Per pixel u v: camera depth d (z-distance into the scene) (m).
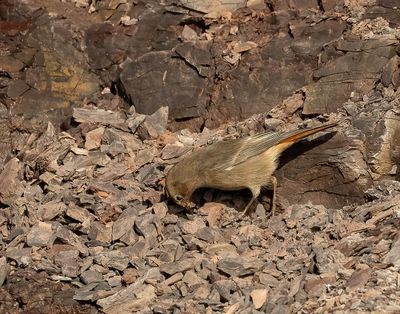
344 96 10.84
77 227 10.15
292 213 10.06
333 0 11.88
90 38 12.59
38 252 9.90
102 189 10.62
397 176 10.16
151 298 8.95
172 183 10.16
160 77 12.00
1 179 10.91
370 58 10.91
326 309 8.04
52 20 12.80
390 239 8.98
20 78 12.51
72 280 9.47
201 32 12.35
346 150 10.13
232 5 12.45
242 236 9.77
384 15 11.48
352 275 8.46
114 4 12.95
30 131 12.02
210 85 11.79
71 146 11.34
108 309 8.88
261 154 10.17
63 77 12.47
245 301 8.55
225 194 10.65
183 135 11.62
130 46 12.41
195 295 8.82
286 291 8.59
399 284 8.23
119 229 9.97
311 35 11.47
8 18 12.99
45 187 10.89
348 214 9.80
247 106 11.41
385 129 10.14
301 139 10.36
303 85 11.27
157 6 12.66
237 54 11.73
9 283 9.40
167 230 10.02
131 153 11.29
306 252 9.20
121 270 9.45
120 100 12.34
